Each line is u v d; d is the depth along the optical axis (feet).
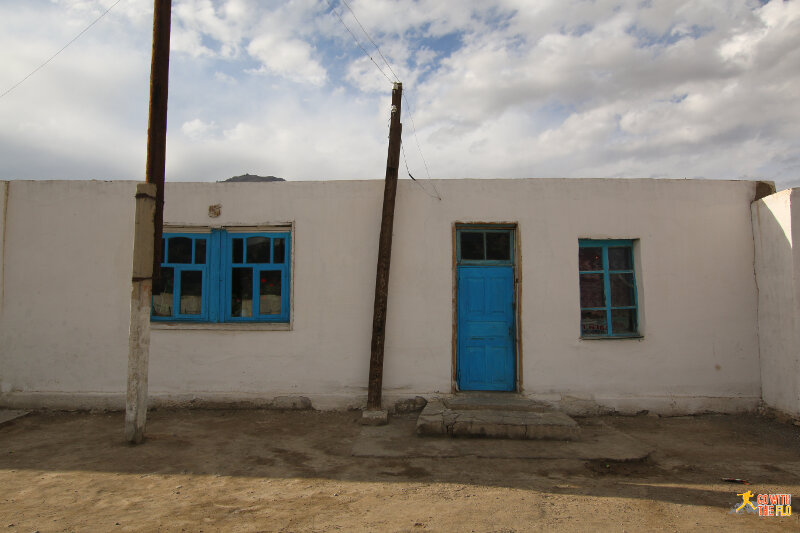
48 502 14.66
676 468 18.02
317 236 26.20
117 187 26.40
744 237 25.99
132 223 26.27
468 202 26.04
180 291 26.73
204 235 26.84
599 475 17.20
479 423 21.29
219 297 26.63
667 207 26.07
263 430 22.29
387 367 25.54
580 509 14.21
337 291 25.95
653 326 25.67
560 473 17.29
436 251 25.91
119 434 21.70
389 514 13.79
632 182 26.16
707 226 26.05
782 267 23.90
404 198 26.07
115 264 26.14
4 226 26.32
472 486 15.99
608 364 25.48
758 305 25.61
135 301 20.11
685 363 25.52
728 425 23.57
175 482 16.35
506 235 26.61
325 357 25.76
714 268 25.89
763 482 16.63
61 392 25.77
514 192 26.04
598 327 26.30
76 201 26.43
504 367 26.13
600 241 26.48
